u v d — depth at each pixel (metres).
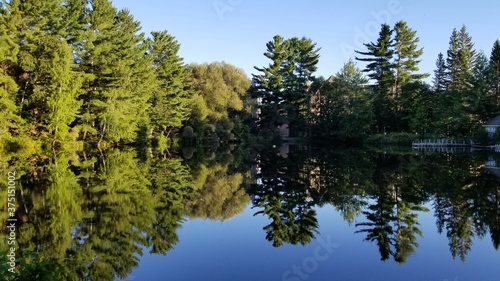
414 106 59.84
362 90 57.00
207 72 53.62
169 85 42.88
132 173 21.98
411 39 59.78
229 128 51.59
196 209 14.17
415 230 11.30
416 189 18.02
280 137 60.47
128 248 9.33
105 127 33.19
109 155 30.00
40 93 27.12
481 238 10.40
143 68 37.72
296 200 16.14
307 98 62.12
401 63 60.41
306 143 62.25
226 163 30.91
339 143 59.47
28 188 15.84
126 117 33.78
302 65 62.72
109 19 35.00
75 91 28.42
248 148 50.00
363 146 54.94
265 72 61.16
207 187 19.22
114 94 32.38
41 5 27.81
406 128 60.38
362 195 16.88
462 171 24.39
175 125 42.59
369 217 12.92
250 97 61.12
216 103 52.25
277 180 21.98
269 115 60.44
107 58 33.50
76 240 9.68
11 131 27.41
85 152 30.61
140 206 13.86
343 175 23.48
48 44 27.50
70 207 13.02
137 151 34.88
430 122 58.44
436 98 60.16
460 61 63.72
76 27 32.00
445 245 9.80
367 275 7.95
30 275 4.14
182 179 21.20
